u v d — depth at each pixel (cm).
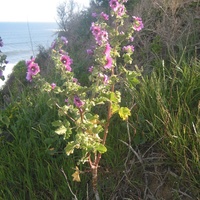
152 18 463
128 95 311
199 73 290
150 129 269
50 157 271
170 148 246
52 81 441
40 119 320
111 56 239
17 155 279
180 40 387
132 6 577
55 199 233
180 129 246
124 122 279
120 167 254
